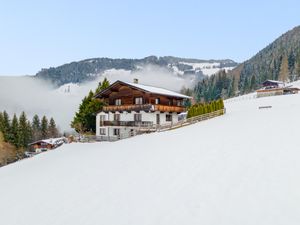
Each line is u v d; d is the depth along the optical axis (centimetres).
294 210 1221
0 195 2072
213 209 1325
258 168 1694
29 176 2522
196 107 4788
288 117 3139
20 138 8588
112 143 3584
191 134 3055
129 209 1458
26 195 1966
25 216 1611
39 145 7581
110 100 5006
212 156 2052
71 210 1573
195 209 1351
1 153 7831
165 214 1350
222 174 1698
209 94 18200
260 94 8925
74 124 6016
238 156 1956
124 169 2116
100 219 1409
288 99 7031
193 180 1683
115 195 1662
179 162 2042
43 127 10912
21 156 6906
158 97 4684
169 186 1655
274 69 18538
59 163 2825
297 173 1542
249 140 2330
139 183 1780
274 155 1858
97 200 1642
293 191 1370
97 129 5081
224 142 2391
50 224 1457
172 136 3145
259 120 3259
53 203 1722
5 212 1717
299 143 2027
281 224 1144
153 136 3428
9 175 2819
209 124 3684
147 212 1395
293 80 15225
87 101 5969
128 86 4641
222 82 18712
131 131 4338
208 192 1498
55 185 2064
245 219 1210
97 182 1945
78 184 1984
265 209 1259
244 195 1405
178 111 4891
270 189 1421
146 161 2206
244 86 16850
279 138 2247
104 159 2561
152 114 4525
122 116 4822
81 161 2675
